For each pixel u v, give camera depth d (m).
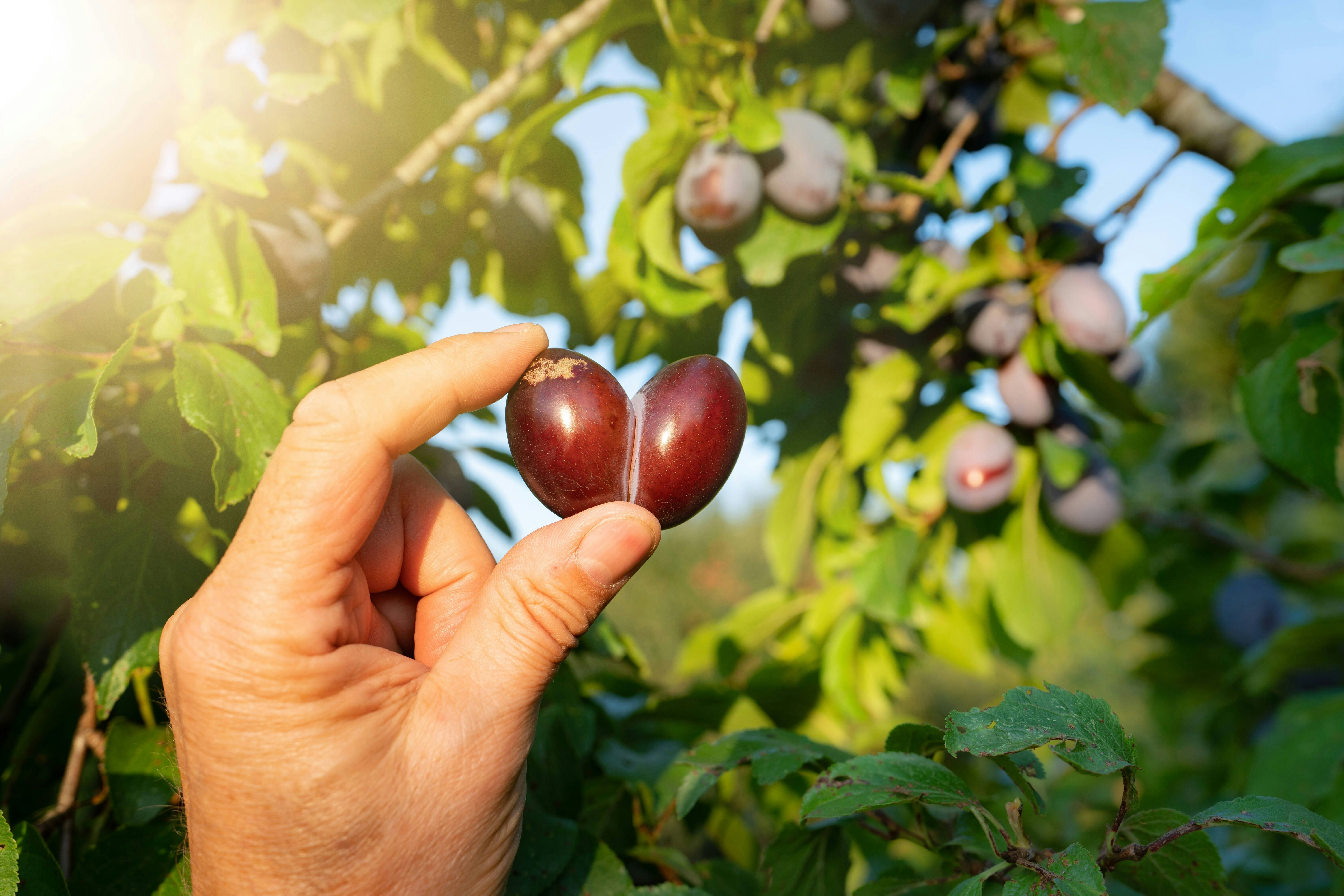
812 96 0.49
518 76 0.39
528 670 0.26
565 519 0.26
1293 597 0.81
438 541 0.29
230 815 0.24
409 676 0.25
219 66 0.34
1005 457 0.48
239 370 0.29
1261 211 0.38
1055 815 0.76
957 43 0.44
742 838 0.48
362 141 0.45
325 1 0.35
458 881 0.25
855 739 0.67
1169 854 0.25
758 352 0.49
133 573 0.31
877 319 0.46
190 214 0.32
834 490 0.55
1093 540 0.51
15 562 0.42
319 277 0.36
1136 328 0.38
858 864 0.57
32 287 0.30
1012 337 0.46
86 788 0.38
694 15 0.40
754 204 0.40
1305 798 0.46
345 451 0.24
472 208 0.50
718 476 0.26
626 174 0.40
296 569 0.24
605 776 0.37
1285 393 0.38
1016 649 0.54
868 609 0.48
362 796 0.24
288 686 0.24
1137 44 0.38
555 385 0.26
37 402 0.28
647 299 0.42
